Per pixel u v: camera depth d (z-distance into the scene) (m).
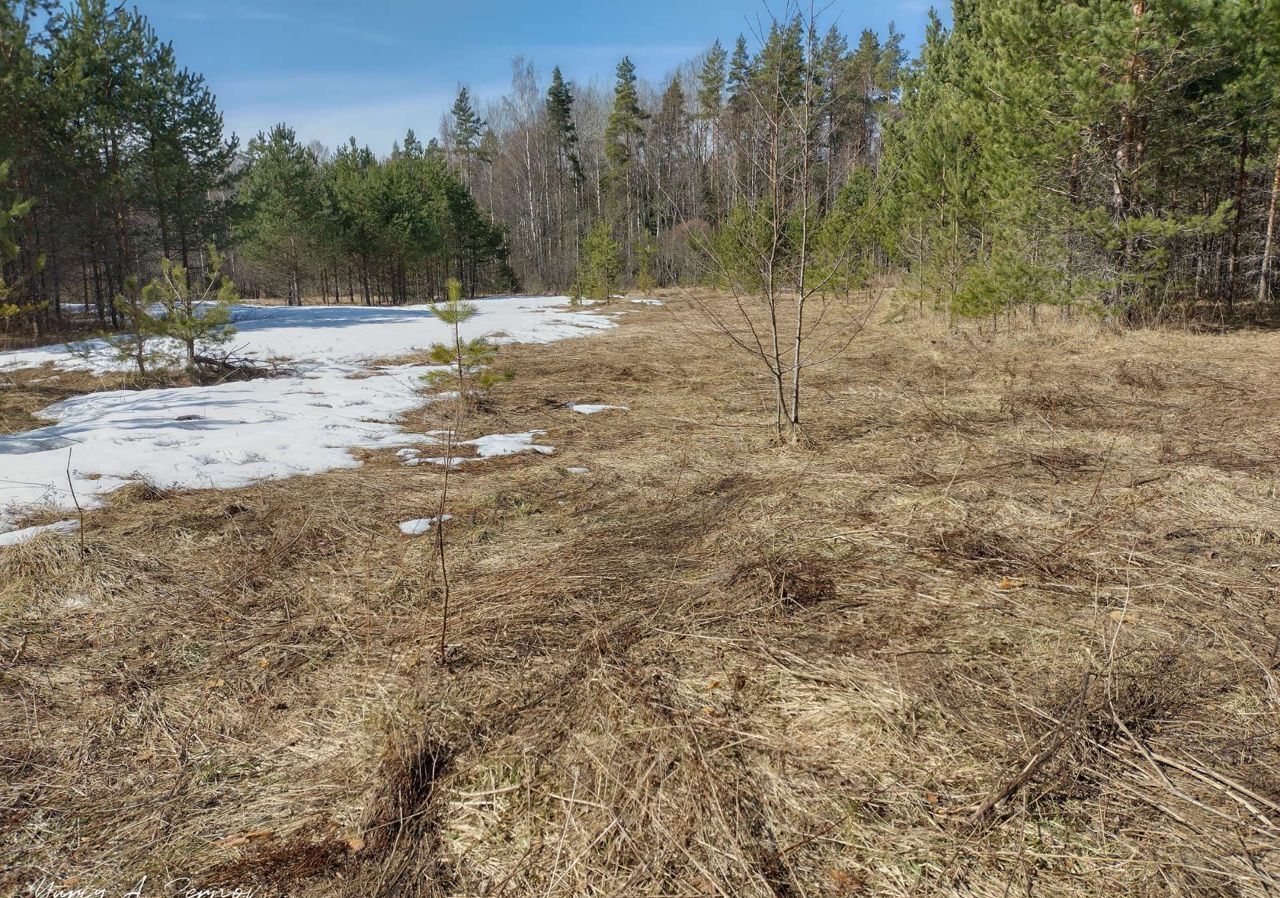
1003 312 12.90
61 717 2.46
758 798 1.96
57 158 14.65
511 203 50.03
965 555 3.50
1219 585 3.13
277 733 2.36
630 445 6.05
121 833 1.95
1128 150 11.63
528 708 2.38
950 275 13.84
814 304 20.72
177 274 9.59
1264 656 2.57
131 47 16.08
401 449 6.07
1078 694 2.37
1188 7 9.95
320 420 7.05
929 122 14.95
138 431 6.38
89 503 4.45
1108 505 4.13
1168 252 11.95
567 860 1.80
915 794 1.96
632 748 2.16
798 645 2.71
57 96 14.00
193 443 5.96
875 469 4.99
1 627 3.03
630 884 1.72
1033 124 11.56
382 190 30.17
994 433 5.97
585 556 3.62
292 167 27.62
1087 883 1.68
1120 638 2.72
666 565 3.48
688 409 7.50
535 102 50.53
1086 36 10.88
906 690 2.39
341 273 34.91
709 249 6.21
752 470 5.09
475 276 42.09
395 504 4.53
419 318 18.61
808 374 9.42
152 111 16.92
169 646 2.90
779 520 4.04
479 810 1.97
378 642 2.88
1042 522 3.89
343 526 4.14
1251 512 3.94
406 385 9.19
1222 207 10.41
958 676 2.48
